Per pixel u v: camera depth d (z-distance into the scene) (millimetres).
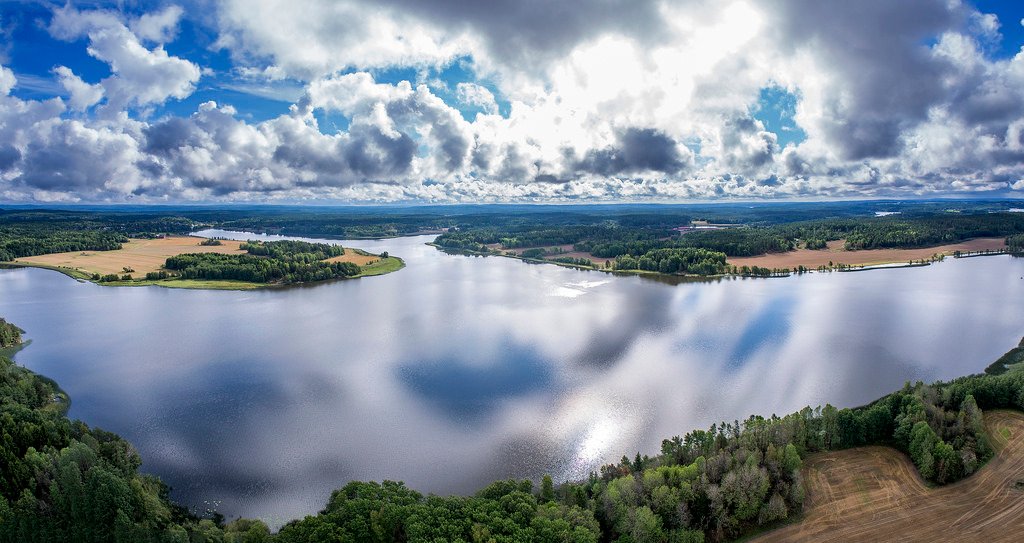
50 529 83750
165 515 90500
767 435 103500
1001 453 105500
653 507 86250
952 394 119500
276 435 127188
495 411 138125
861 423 109375
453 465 114562
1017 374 124812
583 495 89812
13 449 97625
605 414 135250
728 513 89062
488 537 75500
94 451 98750
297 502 103312
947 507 92250
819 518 90625
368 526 78812
